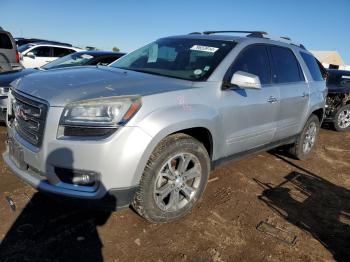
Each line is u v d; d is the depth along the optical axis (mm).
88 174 2672
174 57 3916
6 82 5273
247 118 3807
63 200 2754
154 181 2938
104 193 2678
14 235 2854
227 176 4512
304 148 5500
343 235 3426
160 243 2953
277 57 4500
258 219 3527
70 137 2650
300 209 3867
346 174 5273
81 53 7684
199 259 2816
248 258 2906
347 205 4129
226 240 3109
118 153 2633
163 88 3051
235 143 3773
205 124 3209
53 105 2689
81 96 2721
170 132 2896
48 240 2840
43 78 3168
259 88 3393
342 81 8688
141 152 2711
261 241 3158
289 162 5438
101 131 2633
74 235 2938
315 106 5227
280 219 3582
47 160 2701
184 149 3096
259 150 4363
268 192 4203
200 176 3365
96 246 2834
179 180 3180
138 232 3066
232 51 3762
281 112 4434
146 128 2730
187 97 3119
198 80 3387
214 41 4008
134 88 2936
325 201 4168
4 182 3680
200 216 3438
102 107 2643
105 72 3488
